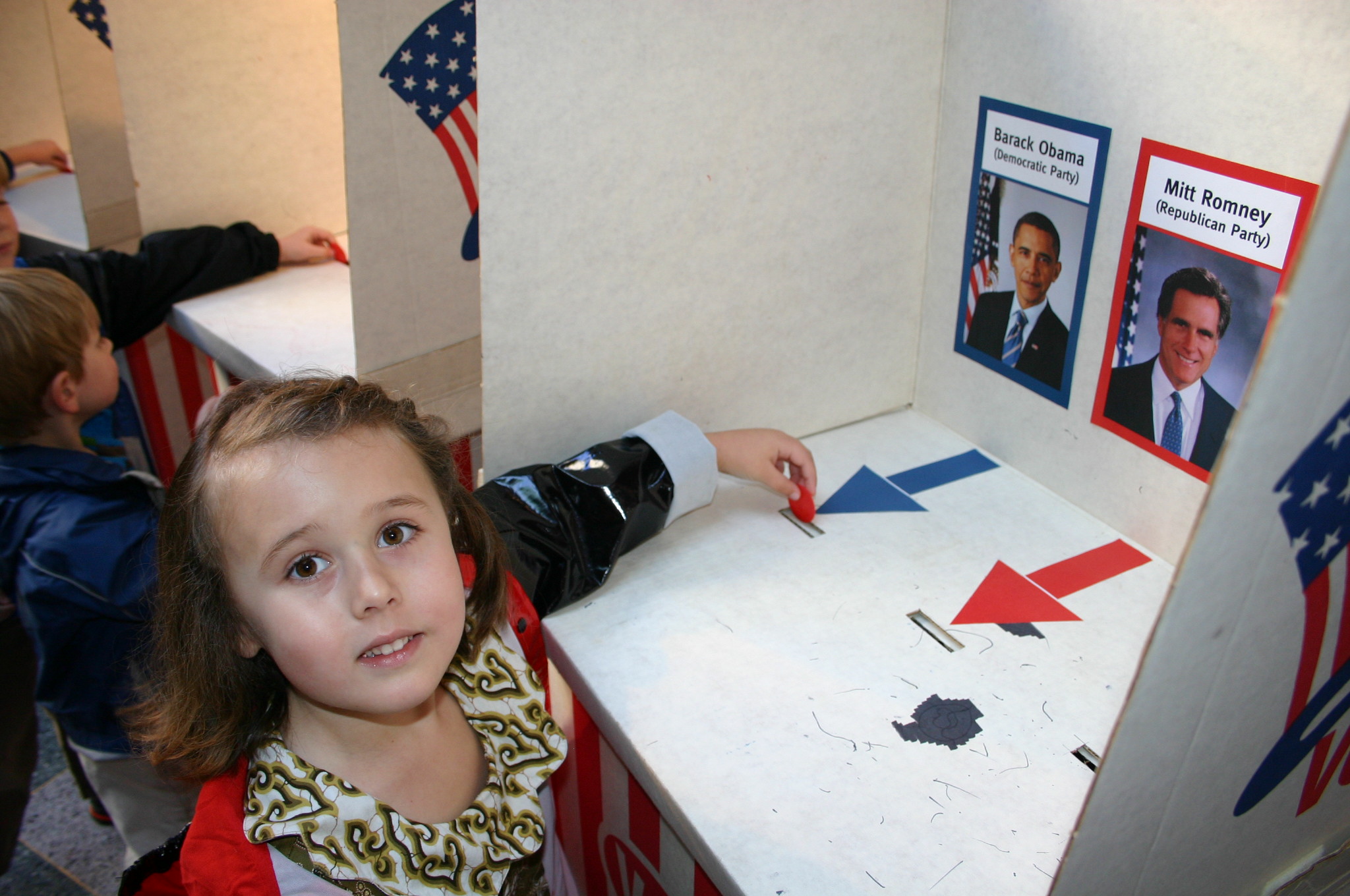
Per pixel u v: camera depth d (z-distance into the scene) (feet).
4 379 3.86
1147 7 2.87
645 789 2.69
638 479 3.28
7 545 3.89
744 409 3.90
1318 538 1.65
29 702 4.68
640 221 3.23
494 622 2.81
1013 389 3.83
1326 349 1.35
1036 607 3.18
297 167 5.82
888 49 3.48
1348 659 2.02
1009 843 2.38
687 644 3.03
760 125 3.33
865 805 2.49
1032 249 3.52
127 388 5.73
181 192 5.41
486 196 2.90
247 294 5.42
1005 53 3.38
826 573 3.35
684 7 2.97
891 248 3.92
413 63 3.70
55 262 4.86
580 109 2.93
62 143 7.04
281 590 2.06
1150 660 1.56
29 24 6.65
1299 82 2.54
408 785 2.46
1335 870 2.74
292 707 2.38
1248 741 1.97
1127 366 3.30
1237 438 1.36
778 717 2.76
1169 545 3.37
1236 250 2.82
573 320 3.27
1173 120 2.89
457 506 2.63
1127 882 2.04
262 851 2.13
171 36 5.06
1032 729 2.72
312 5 5.48
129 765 4.25
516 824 2.61
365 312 3.97
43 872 4.92
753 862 2.34
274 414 2.13
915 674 2.91
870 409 4.30
